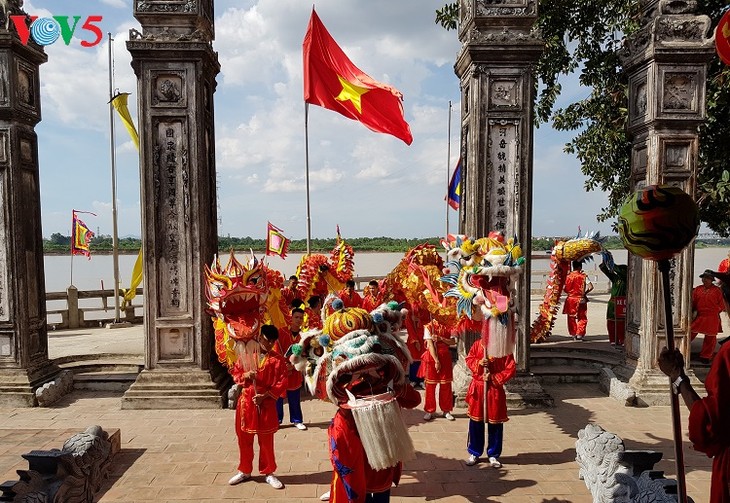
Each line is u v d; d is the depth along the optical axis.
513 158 6.99
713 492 2.45
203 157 6.97
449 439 5.81
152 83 6.81
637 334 7.44
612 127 10.72
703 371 7.85
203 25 7.10
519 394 6.88
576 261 9.97
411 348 7.80
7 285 7.11
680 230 2.42
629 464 3.90
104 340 10.95
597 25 11.18
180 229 6.96
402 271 7.14
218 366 7.32
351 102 9.26
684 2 6.93
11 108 6.97
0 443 5.36
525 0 6.90
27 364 7.17
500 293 5.02
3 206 7.07
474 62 6.94
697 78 6.89
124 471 4.94
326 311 4.09
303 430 6.15
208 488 4.60
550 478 4.80
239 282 4.81
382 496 3.63
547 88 11.74
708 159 9.51
